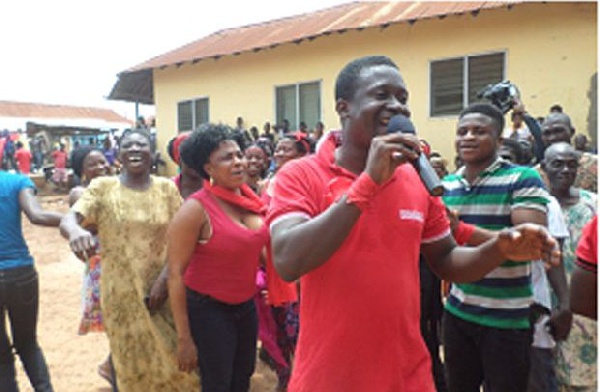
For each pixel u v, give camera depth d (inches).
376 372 65.1
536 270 116.6
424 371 69.3
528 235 61.1
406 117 61.1
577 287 78.4
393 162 56.1
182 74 620.1
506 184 106.0
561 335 114.3
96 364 189.8
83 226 125.3
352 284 64.8
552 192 132.1
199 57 570.6
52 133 1023.6
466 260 71.9
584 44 384.2
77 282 315.0
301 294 70.4
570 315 112.0
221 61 585.6
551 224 114.0
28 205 132.7
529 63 405.4
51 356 197.0
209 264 109.0
